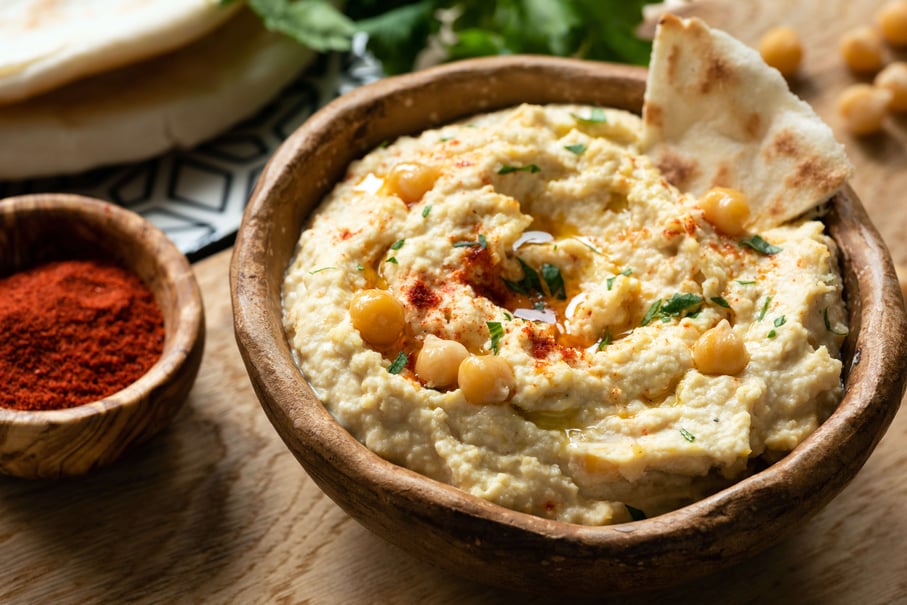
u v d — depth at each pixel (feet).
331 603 1.21
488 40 1.66
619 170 1.28
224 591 1.22
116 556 1.24
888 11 1.68
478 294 1.23
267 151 1.71
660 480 1.14
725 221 1.24
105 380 1.29
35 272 1.37
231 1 1.61
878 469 1.29
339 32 1.65
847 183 1.27
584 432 1.15
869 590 1.22
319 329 1.18
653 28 1.74
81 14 1.65
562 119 1.33
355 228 1.24
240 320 1.18
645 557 1.07
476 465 1.13
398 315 1.17
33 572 1.23
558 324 1.22
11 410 1.23
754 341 1.18
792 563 1.23
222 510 1.27
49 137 1.57
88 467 1.26
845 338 1.22
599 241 1.27
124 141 1.61
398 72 1.69
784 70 1.65
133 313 1.34
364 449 1.11
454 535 1.08
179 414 1.34
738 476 1.15
